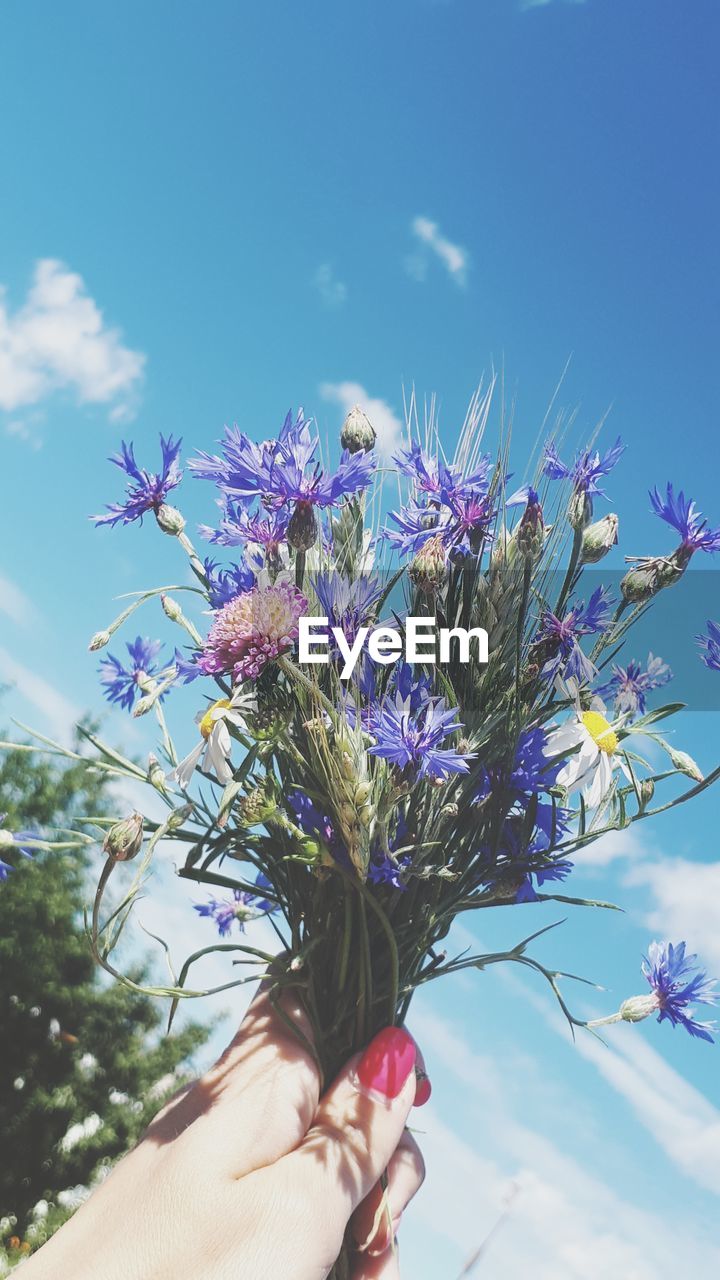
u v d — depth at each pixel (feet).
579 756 1.10
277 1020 1.16
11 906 7.45
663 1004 1.12
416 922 1.16
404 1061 1.11
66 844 1.13
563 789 1.11
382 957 1.16
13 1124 7.32
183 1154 1.02
